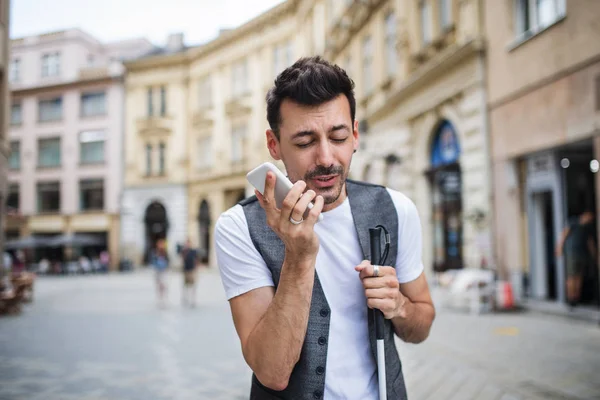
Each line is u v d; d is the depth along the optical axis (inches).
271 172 44.4
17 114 1347.2
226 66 1098.7
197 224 1169.4
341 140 51.3
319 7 815.7
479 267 381.1
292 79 50.8
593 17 275.7
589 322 275.0
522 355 210.4
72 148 1285.7
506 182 361.1
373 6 592.4
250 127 1035.9
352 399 51.6
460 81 410.0
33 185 1315.2
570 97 295.6
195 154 1173.7
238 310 52.4
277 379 47.6
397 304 52.1
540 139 322.7
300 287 46.1
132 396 179.8
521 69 339.9
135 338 300.2
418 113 492.1
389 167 586.9
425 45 473.4
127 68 1252.5
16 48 1422.2
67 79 1381.6
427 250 491.5
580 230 300.4
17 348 272.7
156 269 491.5
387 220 57.7
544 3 323.0
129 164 1238.3
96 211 1242.6
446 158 463.2
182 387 190.4
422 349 227.1
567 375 179.3
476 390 166.4
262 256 53.4
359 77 657.0
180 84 1201.4
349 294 54.0
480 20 387.5
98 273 1154.7
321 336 51.5
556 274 333.7
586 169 332.8
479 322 295.6
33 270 1151.0
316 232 55.4
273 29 992.9
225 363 229.1
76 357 247.0
